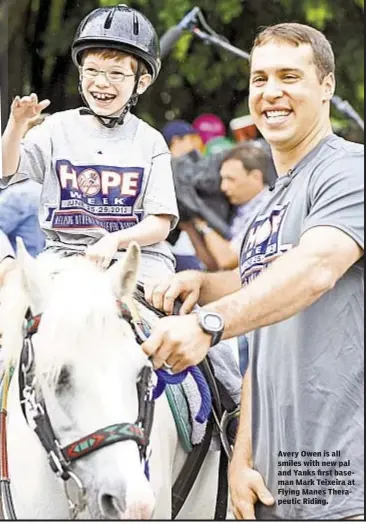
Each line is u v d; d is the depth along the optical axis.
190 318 3.04
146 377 3.00
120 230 4.17
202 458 3.68
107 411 2.87
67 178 4.18
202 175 7.09
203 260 6.98
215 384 3.78
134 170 4.23
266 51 3.53
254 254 3.59
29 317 3.12
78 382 2.88
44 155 4.18
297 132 3.53
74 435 2.88
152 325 3.49
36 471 3.13
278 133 3.54
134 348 2.97
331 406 3.43
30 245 5.41
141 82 4.29
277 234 3.52
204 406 3.53
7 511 3.20
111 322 2.95
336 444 3.44
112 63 4.14
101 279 3.10
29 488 3.15
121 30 4.14
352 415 3.44
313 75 3.52
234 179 6.95
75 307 2.96
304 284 3.20
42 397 2.94
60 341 2.91
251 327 3.17
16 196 5.39
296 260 3.22
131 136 4.27
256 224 3.66
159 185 4.24
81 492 2.90
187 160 7.16
